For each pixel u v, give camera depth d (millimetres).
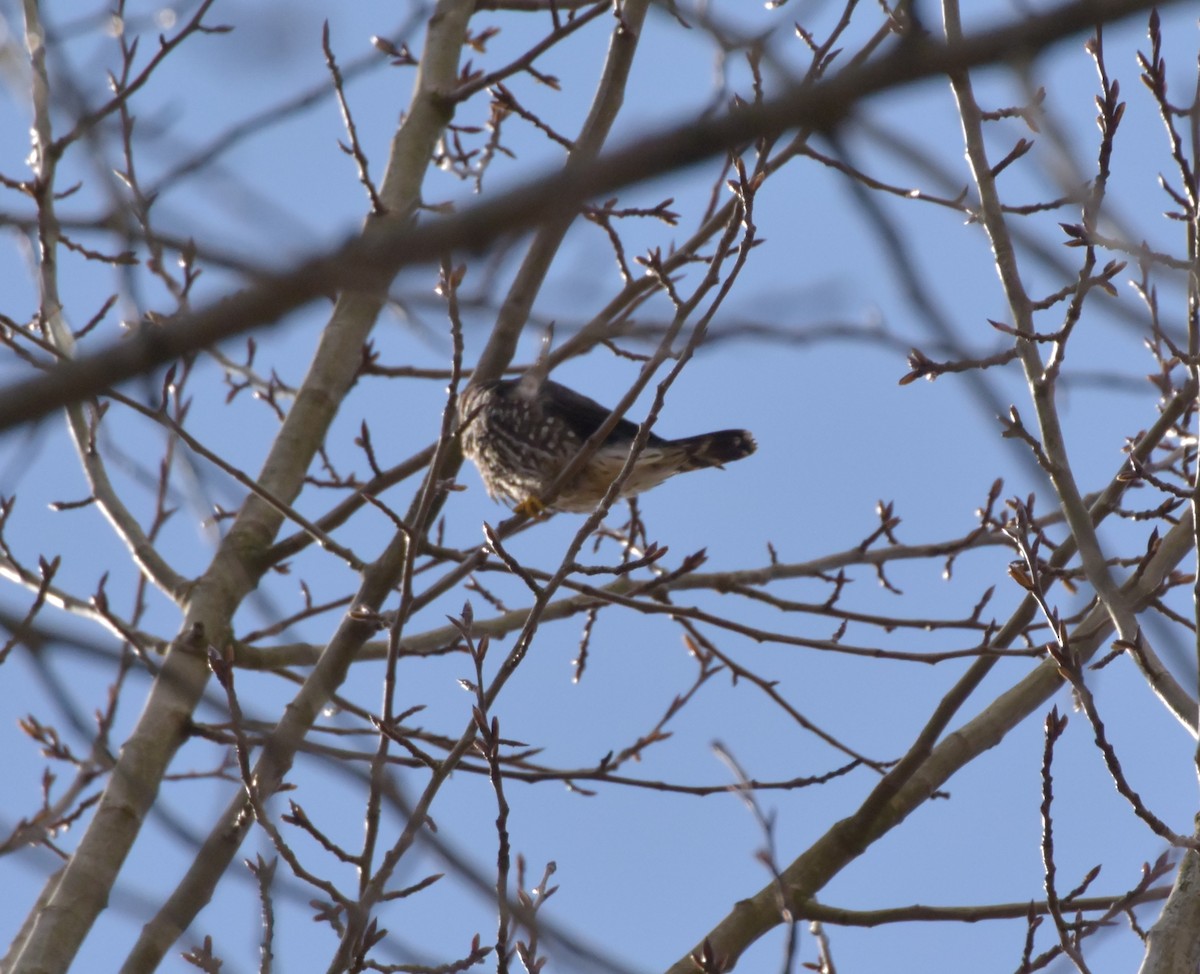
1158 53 8078
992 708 10648
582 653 12352
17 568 11633
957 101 8531
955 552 12562
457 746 8375
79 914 9289
